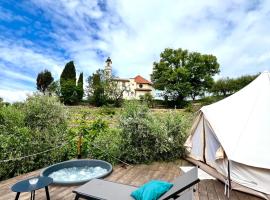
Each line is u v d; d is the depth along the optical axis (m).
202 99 41.47
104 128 8.89
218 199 4.44
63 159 7.18
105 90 37.38
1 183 5.09
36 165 6.36
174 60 44.16
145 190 3.22
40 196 4.38
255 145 4.67
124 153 7.02
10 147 5.80
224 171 5.03
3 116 7.29
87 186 3.71
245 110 5.43
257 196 4.53
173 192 2.94
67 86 36.50
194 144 6.92
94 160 6.64
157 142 7.21
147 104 8.17
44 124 7.64
